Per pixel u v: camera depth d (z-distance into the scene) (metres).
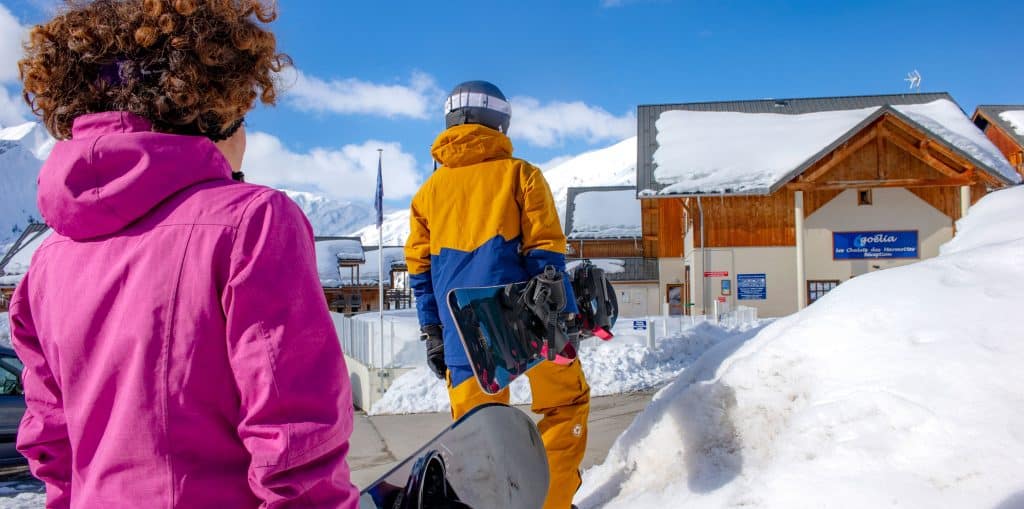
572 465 2.85
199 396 1.09
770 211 27.30
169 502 1.06
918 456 2.20
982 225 4.15
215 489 1.09
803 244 26.19
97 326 1.14
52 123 1.30
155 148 1.15
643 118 34.62
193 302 1.09
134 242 1.15
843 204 26.91
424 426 6.96
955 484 2.05
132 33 1.21
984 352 2.44
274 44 1.39
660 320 17.38
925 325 2.72
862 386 2.59
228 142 1.43
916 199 26.53
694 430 3.19
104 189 1.12
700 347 10.45
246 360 1.08
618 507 3.12
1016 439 2.08
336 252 53.91
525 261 2.88
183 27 1.23
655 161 29.52
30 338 1.31
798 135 29.69
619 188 42.66
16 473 6.98
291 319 1.11
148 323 1.09
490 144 2.96
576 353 2.70
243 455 1.13
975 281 2.89
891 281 3.14
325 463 1.10
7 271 44.34
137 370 1.08
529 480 1.90
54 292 1.21
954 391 2.35
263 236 1.13
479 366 2.50
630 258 36.00
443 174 3.05
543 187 2.87
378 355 9.42
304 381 1.10
